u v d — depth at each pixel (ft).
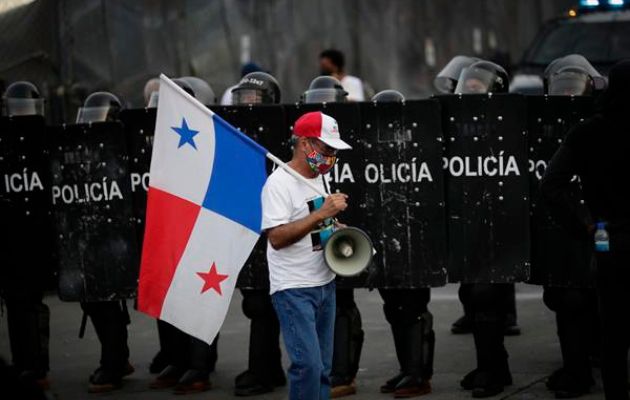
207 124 35.42
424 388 40.37
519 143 38.91
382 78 90.02
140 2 71.51
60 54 67.05
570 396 39.27
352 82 71.97
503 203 39.01
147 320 56.24
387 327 52.95
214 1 75.92
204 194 35.53
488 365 40.01
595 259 32.55
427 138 39.01
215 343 44.24
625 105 32.01
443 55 96.63
